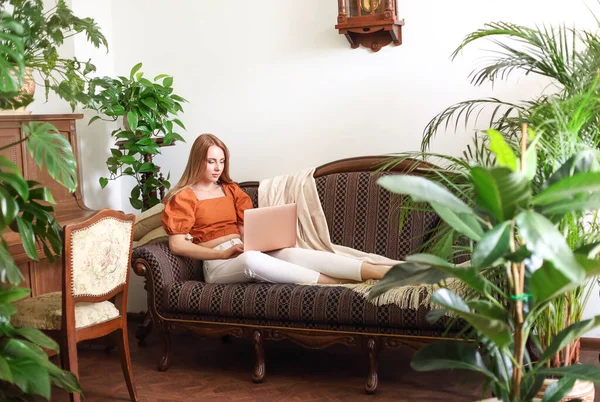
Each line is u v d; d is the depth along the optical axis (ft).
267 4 13.43
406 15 12.46
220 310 10.77
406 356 11.86
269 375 11.07
